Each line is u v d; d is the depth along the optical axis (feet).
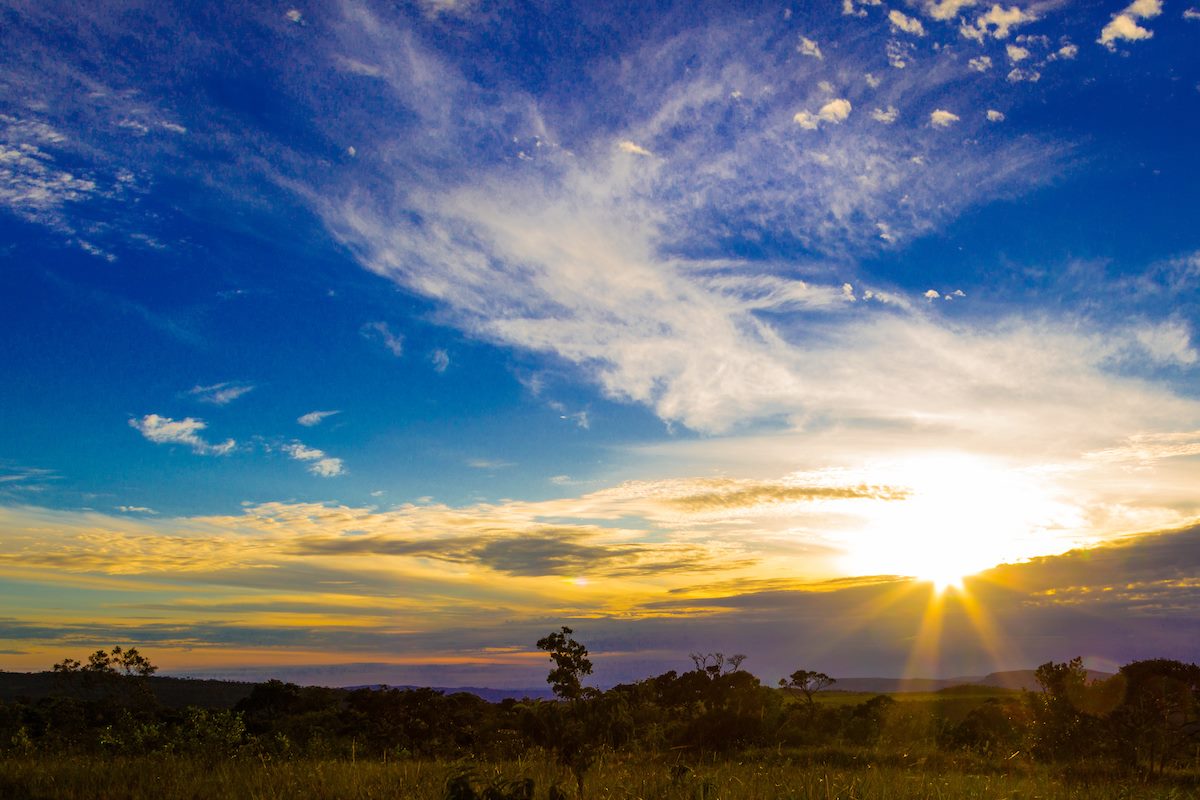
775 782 37.14
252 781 40.16
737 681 92.48
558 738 50.42
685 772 36.04
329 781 40.27
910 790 37.81
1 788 38.81
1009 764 56.39
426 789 36.40
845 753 63.52
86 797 37.47
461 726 93.25
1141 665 64.75
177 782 40.45
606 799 33.50
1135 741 56.44
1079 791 41.01
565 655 55.47
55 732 65.46
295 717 98.48
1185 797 41.73
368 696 107.96
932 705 97.55
